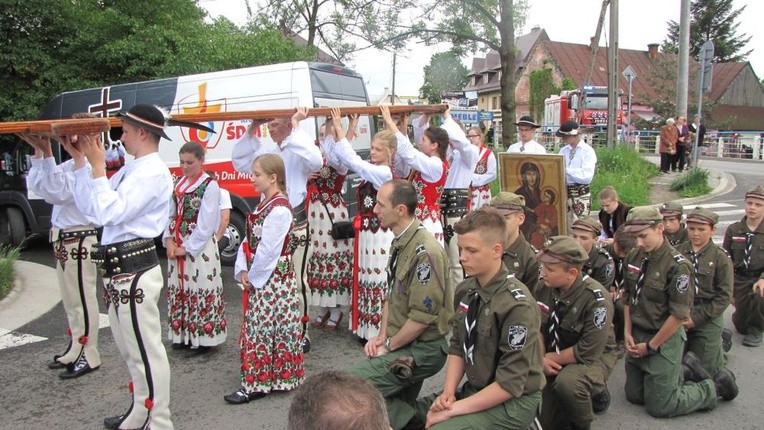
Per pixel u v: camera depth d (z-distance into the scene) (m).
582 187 7.39
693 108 36.22
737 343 5.28
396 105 5.28
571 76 46.12
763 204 5.21
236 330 5.57
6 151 10.02
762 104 47.44
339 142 4.72
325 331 5.49
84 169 3.15
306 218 4.91
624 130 23.31
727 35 51.69
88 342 4.54
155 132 3.27
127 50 13.09
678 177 14.34
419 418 3.33
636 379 4.04
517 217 4.05
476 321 2.82
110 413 3.93
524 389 2.73
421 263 3.21
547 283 3.56
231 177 7.88
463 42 16.84
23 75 12.53
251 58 13.85
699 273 4.38
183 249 4.75
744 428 3.74
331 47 18.11
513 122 16.36
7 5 11.95
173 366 4.69
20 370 4.65
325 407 1.38
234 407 3.97
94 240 4.40
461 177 5.96
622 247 4.78
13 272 7.23
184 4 16.61
